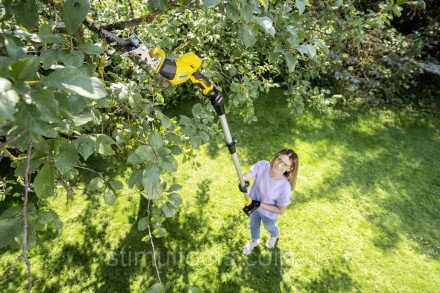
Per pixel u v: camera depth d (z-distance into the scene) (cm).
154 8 130
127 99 156
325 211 376
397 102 583
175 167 113
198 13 255
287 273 311
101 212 350
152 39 241
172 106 510
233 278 303
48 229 327
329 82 588
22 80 64
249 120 256
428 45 618
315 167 438
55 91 77
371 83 577
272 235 311
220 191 386
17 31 117
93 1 259
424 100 592
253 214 290
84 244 321
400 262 328
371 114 551
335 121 525
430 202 402
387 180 429
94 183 133
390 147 488
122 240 327
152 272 302
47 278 293
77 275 297
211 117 174
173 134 155
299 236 345
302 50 133
